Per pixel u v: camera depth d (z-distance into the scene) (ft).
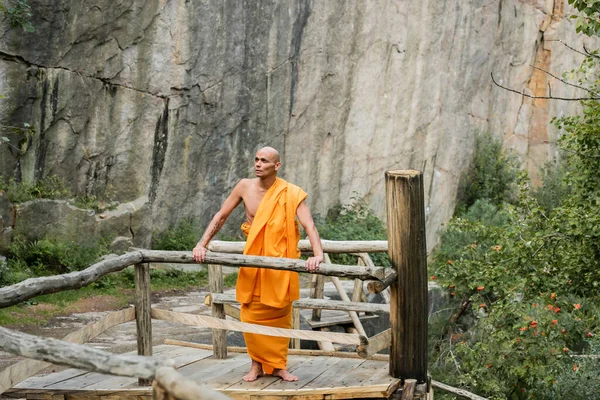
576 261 25.64
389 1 60.29
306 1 52.70
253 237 17.88
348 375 18.80
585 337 30.99
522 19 76.74
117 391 16.92
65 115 40.09
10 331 9.95
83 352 9.13
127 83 42.63
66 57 39.58
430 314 40.81
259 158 18.01
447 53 67.21
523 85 78.84
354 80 58.34
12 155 38.24
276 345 18.39
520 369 30.60
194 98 46.29
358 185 60.44
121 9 41.24
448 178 69.62
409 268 17.69
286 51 52.01
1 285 34.32
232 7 47.39
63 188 40.45
